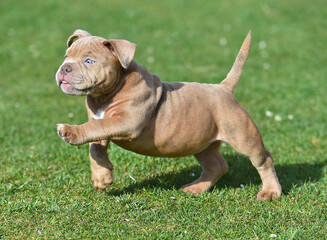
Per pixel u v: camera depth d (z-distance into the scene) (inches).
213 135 216.1
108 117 193.9
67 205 214.8
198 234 192.5
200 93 212.5
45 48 585.6
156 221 201.9
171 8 796.0
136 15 737.0
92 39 192.9
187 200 222.1
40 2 778.2
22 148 294.0
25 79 481.7
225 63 537.3
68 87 185.9
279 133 329.7
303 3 857.5
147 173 256.2
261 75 493.4
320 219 204.4
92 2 799.7
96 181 216.2
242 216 206.5
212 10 788.6
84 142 188.2
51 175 249.9
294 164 275.0
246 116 216.8
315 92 434.9
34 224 198.2
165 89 208.2
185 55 565.6
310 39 644.1
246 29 689.0
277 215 207.5
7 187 232.4
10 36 631.8
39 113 369.4
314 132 335.6
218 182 252.2
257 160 222.5
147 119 198.4
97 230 192.9
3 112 372.5
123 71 196.2
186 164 269.4
